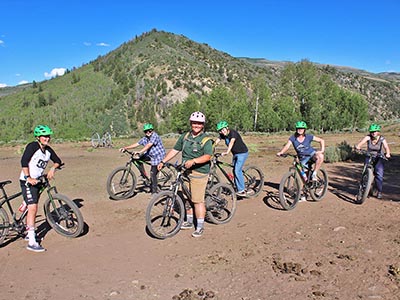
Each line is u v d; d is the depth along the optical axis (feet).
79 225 18.60
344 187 30.14
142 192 28.91
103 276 14.47
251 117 168.76
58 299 12.82
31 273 14.83
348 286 13.20
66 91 558.97
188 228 19.85
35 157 17.07
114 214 22.98
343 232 18.93
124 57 646.74
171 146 80.94
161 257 16.22
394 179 33.65
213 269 14.89
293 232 19.10
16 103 540.93
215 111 165.89
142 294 13.05
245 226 20.31
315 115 173.27
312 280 13.71
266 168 41.11
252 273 14.42
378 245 16.99
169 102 454.40
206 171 18.51
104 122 424.05
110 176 26.45
